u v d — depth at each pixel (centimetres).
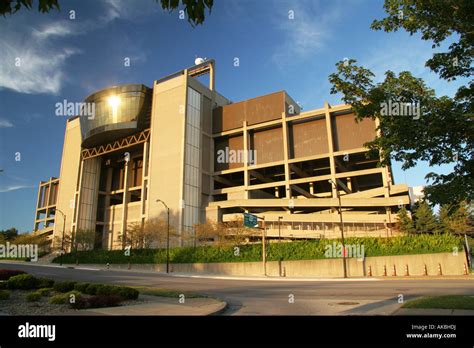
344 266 3556
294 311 1194
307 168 7906
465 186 802
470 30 802
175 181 7294
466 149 833
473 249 5578
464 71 857
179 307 1240
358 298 1516
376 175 7831
